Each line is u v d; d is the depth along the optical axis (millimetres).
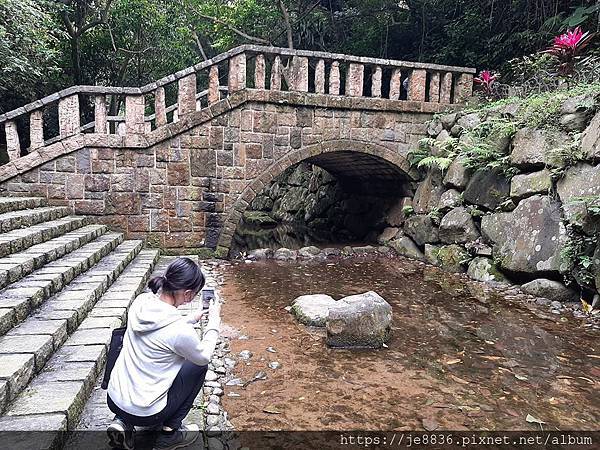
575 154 6105
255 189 8734
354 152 9469
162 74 15609
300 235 12875
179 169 8328
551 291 6055
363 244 11602
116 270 5680
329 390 3588
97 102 7871
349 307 4559
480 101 9367
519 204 6902
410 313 5621
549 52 7711
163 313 2352
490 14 10906
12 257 4543
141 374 2348
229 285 7023
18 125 11086
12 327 3359
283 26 14586
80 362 3148
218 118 8422
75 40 12250
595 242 5578
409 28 13055
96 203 8008
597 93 6125
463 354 4312
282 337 4766
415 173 9844
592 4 9102
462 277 7602
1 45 8211
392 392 3559
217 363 4059
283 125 8805
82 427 2629
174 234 8438
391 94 9477
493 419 3160
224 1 15867
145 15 13008
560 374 3869
